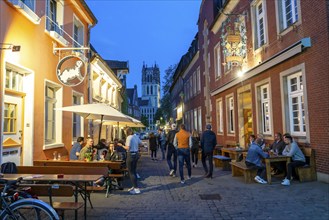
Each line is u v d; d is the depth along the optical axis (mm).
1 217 4262
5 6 7613
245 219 5555
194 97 30250
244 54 13898
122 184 9430
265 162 8883
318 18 8484
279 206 6352
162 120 64562
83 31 14547
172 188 8625
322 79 8328
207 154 10422
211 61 21750
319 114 8516
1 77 7387
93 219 5648
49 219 4273
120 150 10922
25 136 8828
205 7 23344
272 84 11531
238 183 9125
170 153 11148
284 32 10539
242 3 14844
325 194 7176
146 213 6031
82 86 14422
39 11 9594
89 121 15625
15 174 6094
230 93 17234
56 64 10938
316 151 8703
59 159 9977
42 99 9703
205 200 7070
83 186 6766
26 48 8672
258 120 12969
